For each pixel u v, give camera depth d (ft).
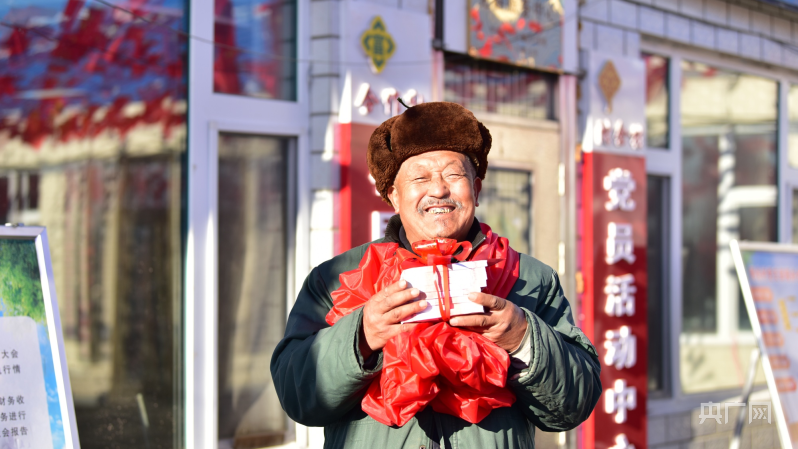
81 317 9.03
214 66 9.96
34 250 6.06
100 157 9.22
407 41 10.98
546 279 5.36
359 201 10.33
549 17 12.91
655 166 14.92
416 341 4.29
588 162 13.28
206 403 9.73
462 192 5.04
